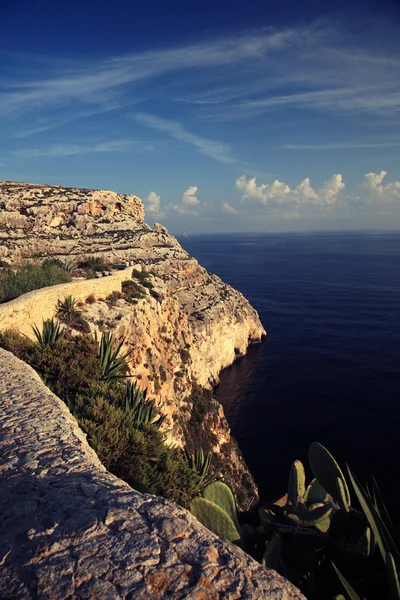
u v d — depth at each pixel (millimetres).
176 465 11180
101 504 5738
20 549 4930
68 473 6641
